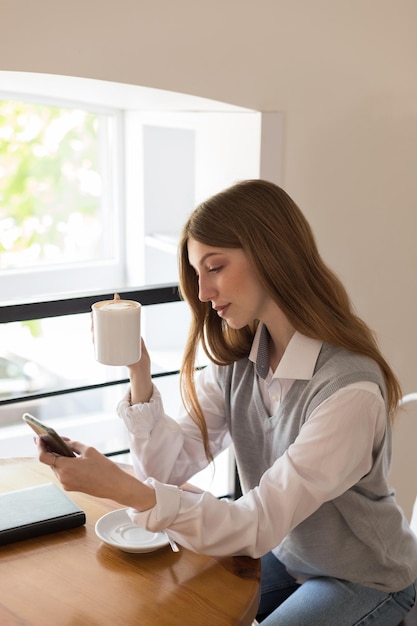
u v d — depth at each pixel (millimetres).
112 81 1928
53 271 2727
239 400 1677
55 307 1976
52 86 2131
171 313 2562
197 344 1688
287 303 1482
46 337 2123
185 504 1401
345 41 2172
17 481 1681
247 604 1308
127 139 2676
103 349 1554
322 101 2184
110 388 2293
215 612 1285
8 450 2262
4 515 1506
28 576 1370
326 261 2314
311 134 2189
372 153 2297
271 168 2135
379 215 2359
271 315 1551
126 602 1305
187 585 1354
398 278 2447
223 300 1499
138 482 1397
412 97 2311
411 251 2447
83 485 1377
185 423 1737
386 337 2479
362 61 2209
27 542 1472
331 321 1492
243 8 2023
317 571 1625
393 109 2293
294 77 2127
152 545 1435
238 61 2049
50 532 1494
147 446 1658
